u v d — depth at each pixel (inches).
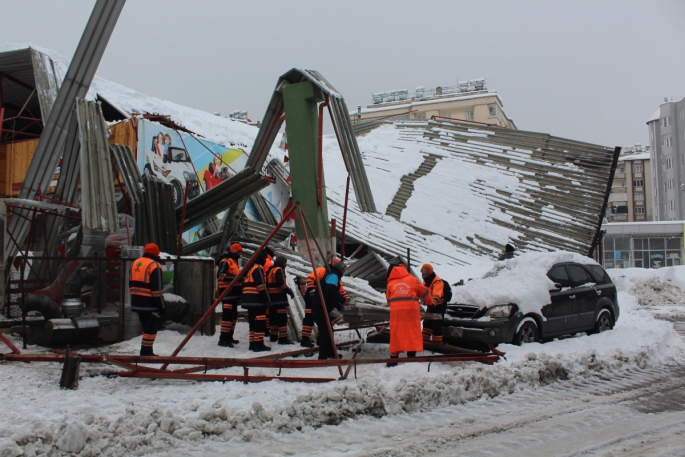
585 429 210.4
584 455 182.4
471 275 784.3
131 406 207.3
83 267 388.2
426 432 205.2
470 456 180.7
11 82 765.3
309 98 470.0
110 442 177.6
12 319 355.3
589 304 405.1
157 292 284.0
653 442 195.5
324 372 284.8
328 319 294.5
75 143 495.8
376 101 3070.9
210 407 207.0
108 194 425.4
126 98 897.5
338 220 876.6
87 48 493.7
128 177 499.2
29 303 339.6
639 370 319.0
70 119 491.2
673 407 242.2
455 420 220.4
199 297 401.7
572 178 979.9
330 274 315.9
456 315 370.3
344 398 223.5
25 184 491.8
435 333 356.2
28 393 228.2
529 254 419.5
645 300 747.4
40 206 406.3
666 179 2923.2
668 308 685.3
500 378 264.4
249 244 580.4
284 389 239.8
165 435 187.2
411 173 1068.5
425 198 991.6
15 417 193.9
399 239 879.1
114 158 526.0
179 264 417.4
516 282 374.3
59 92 487.8
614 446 191.2
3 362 281.3
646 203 3334.2
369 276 676.1
